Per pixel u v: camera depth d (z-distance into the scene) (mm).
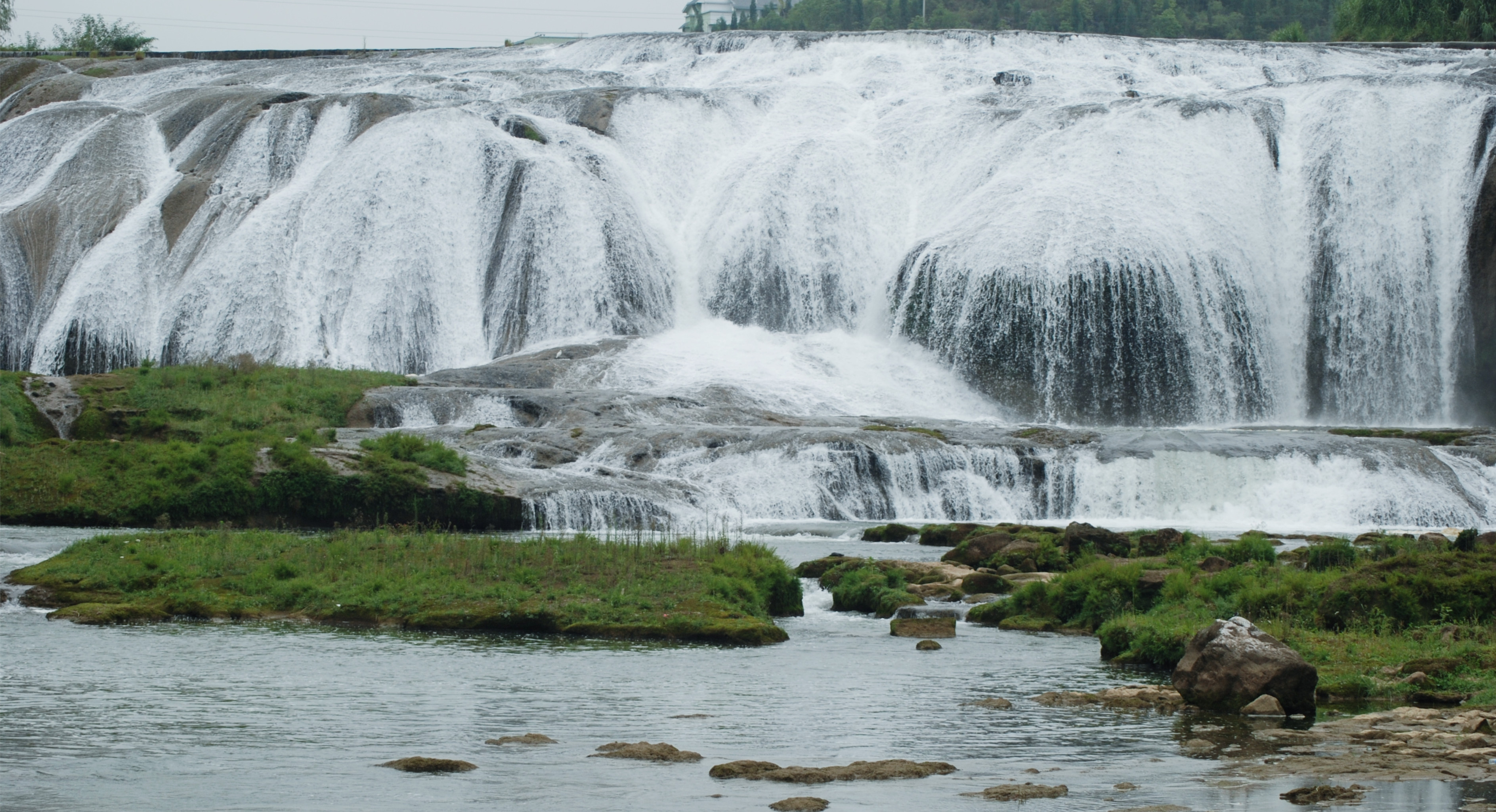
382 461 38906
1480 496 47188
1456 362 68938
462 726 15695
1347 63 89688
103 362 71562
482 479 40188
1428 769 13609
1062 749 14719
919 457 46719
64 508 36281
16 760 14023
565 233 74250
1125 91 85500
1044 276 68812
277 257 74000
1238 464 47406
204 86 91312
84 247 75875
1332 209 72188
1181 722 16141
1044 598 24781
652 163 82250
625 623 22578
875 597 26266
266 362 65000
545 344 70250
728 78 93188
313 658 20000
